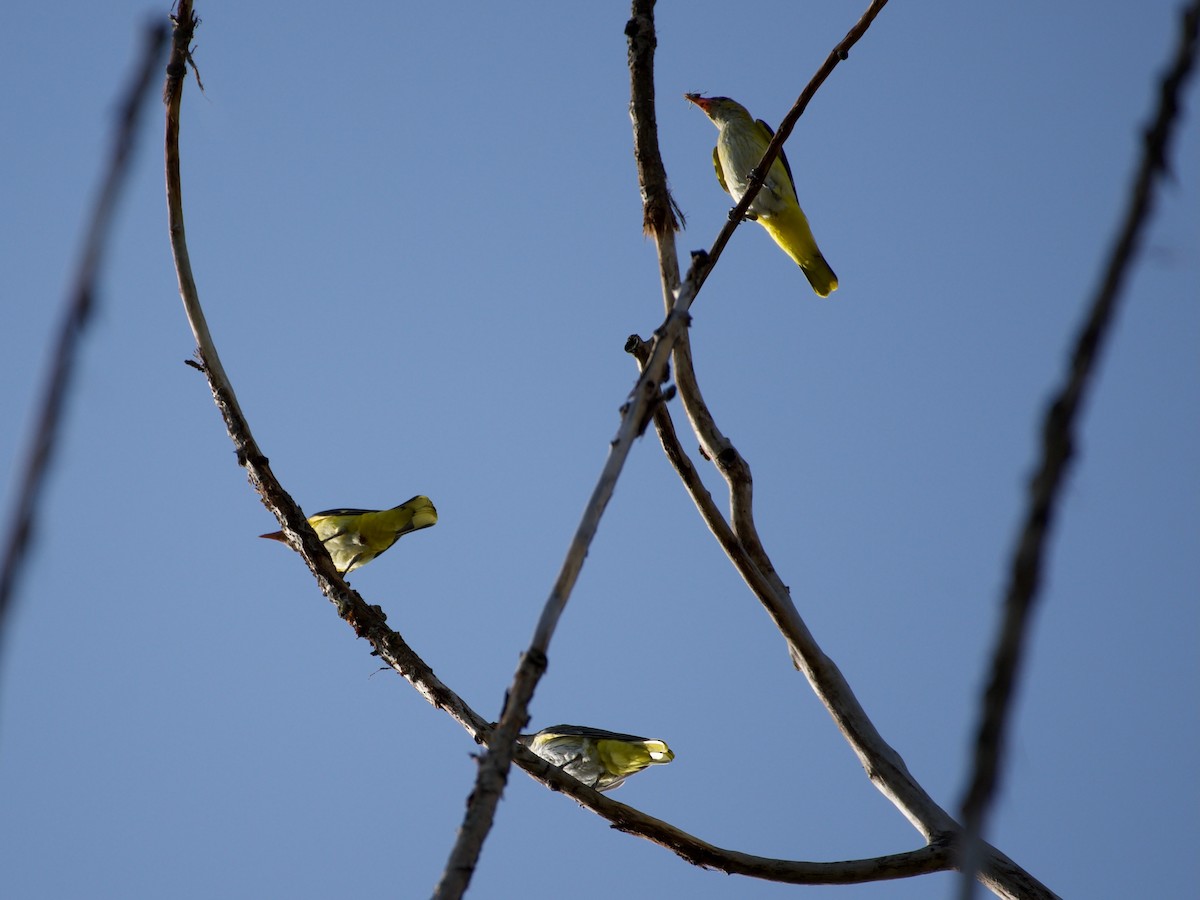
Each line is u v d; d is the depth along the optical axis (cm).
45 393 318
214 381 1273
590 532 659
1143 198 332
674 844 1088
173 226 1220
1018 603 313
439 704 1227
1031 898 1020
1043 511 319
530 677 628
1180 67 338
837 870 1071
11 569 306
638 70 1332
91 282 326
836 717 1189
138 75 343
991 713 307
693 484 1210
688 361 1255
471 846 583
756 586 1216
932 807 1116
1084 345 328
